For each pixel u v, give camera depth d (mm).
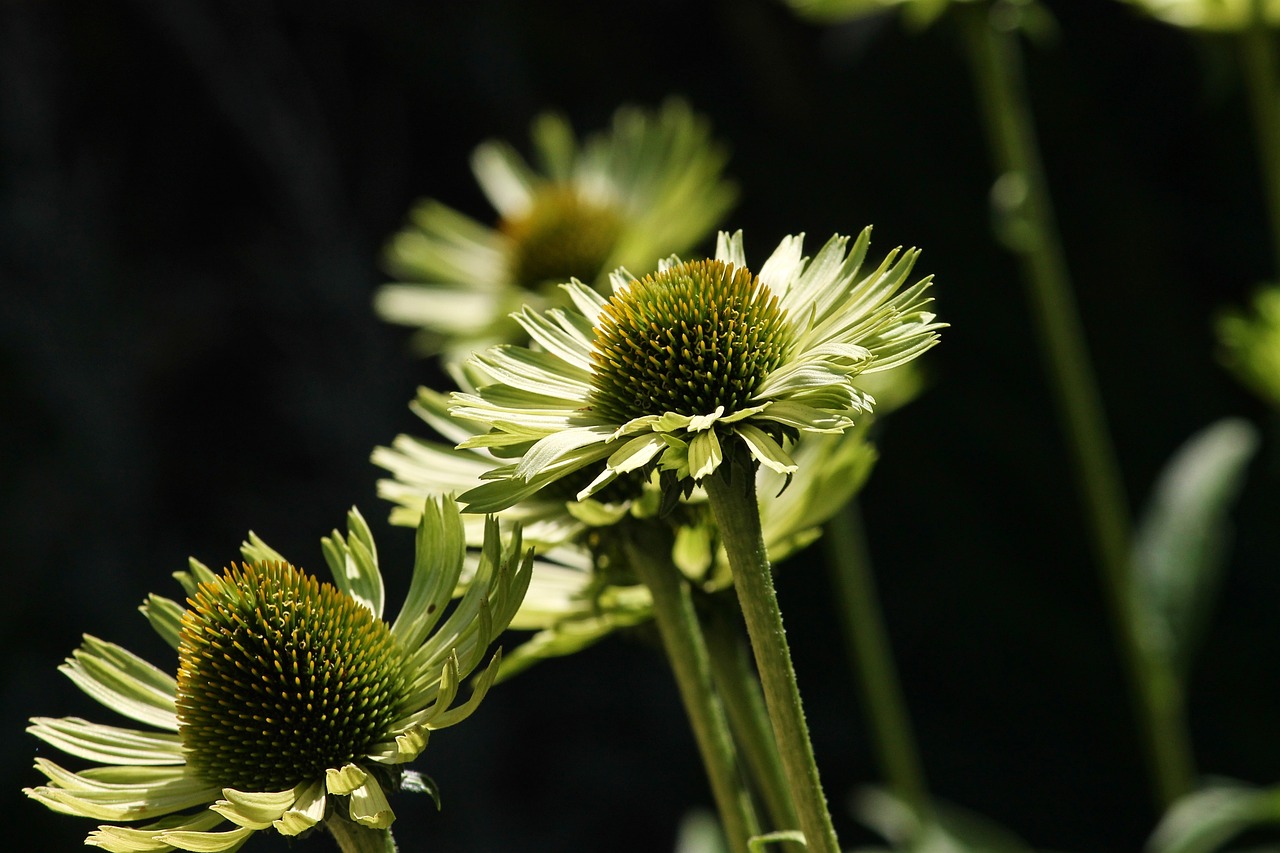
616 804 2475
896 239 2535
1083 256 2428
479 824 2283
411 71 2896
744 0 2645
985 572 2385
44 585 2434
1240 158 2459
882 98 2559
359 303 2631
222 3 2762
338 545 1021
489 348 1010
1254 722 2199
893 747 1438
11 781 2303
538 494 1055
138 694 1005
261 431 2846
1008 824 2305
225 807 960
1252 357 1328
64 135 2855
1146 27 2514
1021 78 2463
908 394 1261
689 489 980
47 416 2572
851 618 1456
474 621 997
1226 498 1453
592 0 2854
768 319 1005
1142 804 2254
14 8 2648
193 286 2857
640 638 1066
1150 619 1458
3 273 2559
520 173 1949
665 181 1771
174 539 2684
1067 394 1477
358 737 994
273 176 2834
